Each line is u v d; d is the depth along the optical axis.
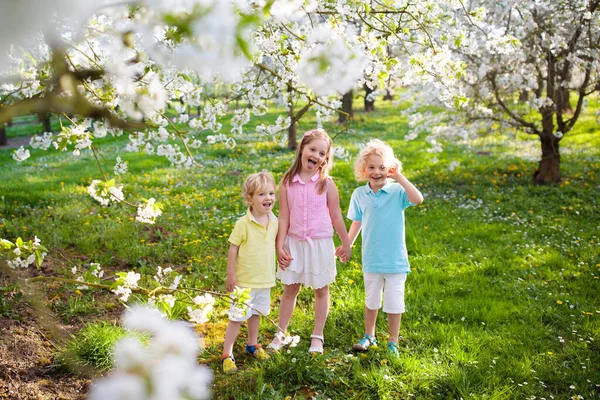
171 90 2.63
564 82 8.69
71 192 8.69
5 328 3.45
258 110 3.79
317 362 3.26
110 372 3.10
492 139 14.63
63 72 0.71
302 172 3.57
